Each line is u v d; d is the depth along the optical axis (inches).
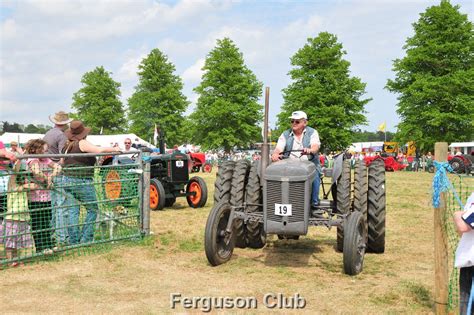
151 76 2030.0
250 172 230.1
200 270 211.9
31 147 236.8
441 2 1531.7
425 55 1491.1
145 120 1985.7
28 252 239.1
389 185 746.2
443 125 1472.7
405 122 1529.3
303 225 196.5
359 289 182.2
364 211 222.7
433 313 155.9
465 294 123.6
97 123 2154.3
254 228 244.1
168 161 447.5
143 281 194.4
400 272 207.8
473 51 1512.1
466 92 1493.6
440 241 150.1
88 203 251.1
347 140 1611.7
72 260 230.2
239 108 1820.9
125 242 267.6
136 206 279.4
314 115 1632.6
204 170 1202.0
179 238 282.4
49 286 187.2
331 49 1670.8
